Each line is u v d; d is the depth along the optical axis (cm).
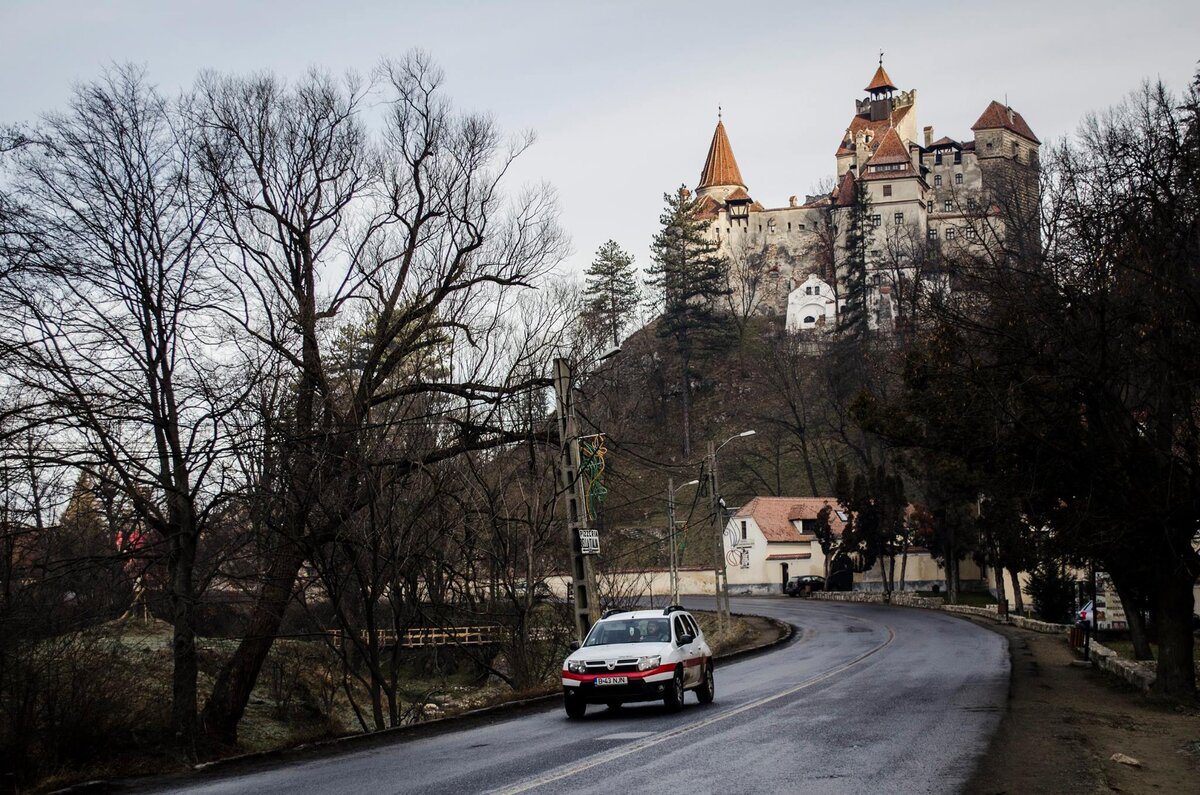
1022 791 1100
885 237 14738
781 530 9800
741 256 15688
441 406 2947
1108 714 1881
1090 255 1998
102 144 2195
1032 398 2116
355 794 1169
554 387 2661
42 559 2114
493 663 4244
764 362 11738
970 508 6812
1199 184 1883
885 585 7975
